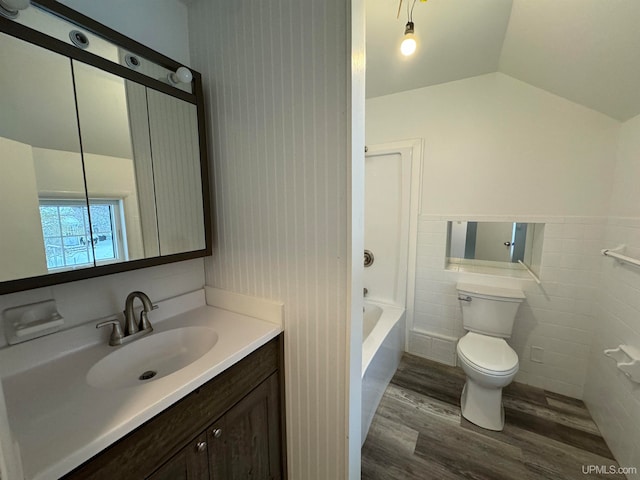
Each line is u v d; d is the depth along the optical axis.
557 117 1.71
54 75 0.79
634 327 1.29
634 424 1.24
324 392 1.04
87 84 0.86
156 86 1.01
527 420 1.63
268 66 0.98
